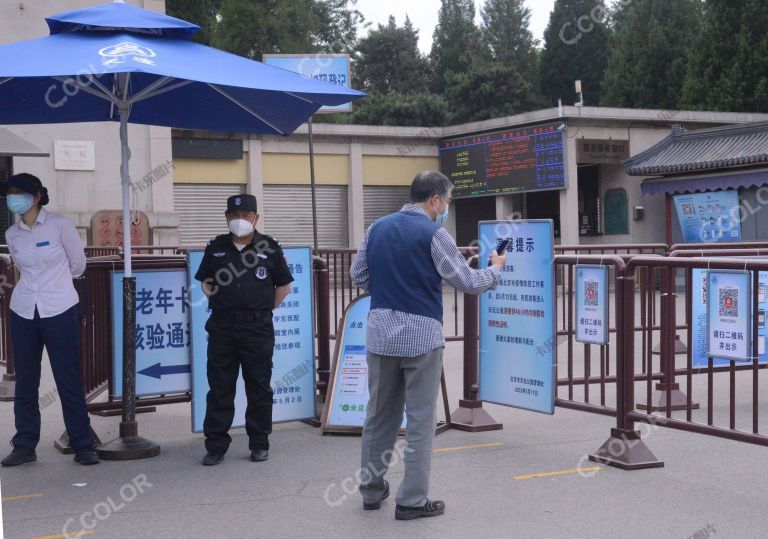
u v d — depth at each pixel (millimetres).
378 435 4711
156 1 18109
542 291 6223
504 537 4270
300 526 4484
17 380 5832
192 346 6449
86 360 6324
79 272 5840
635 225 23281
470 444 6281
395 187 25516
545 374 6199
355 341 6828
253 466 5738
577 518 4551
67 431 5895
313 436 6637
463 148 24812
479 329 6707
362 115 35844
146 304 6508
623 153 23109
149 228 17781
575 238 22328
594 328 6047
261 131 6980
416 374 4535
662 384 7473
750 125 20156
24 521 4609
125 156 6016
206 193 23031
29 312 5707
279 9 34156
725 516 4566
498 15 48062
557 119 22312
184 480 5402
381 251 4633
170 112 6723
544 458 5852
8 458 5789
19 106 6406
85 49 5152
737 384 8695
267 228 23859
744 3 31125
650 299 7445
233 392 5887
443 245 4543
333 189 24812
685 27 36156
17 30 16891
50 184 17281
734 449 6047
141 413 7707
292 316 6828
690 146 21141
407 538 4273
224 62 5457
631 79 36188
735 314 5137
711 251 8344
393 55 46375
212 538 4316
